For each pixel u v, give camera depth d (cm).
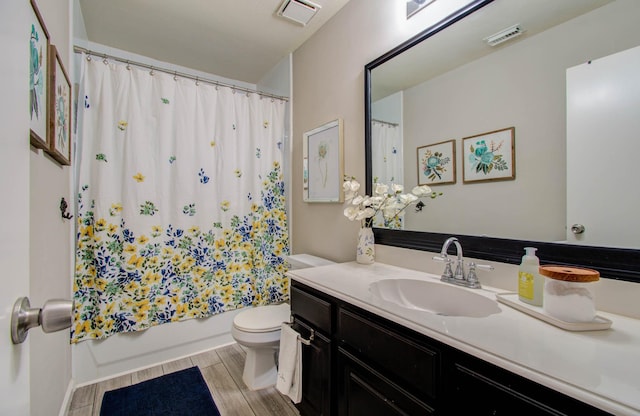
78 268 180
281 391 151
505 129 115
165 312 207
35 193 106
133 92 198
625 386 56
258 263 244
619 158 88
